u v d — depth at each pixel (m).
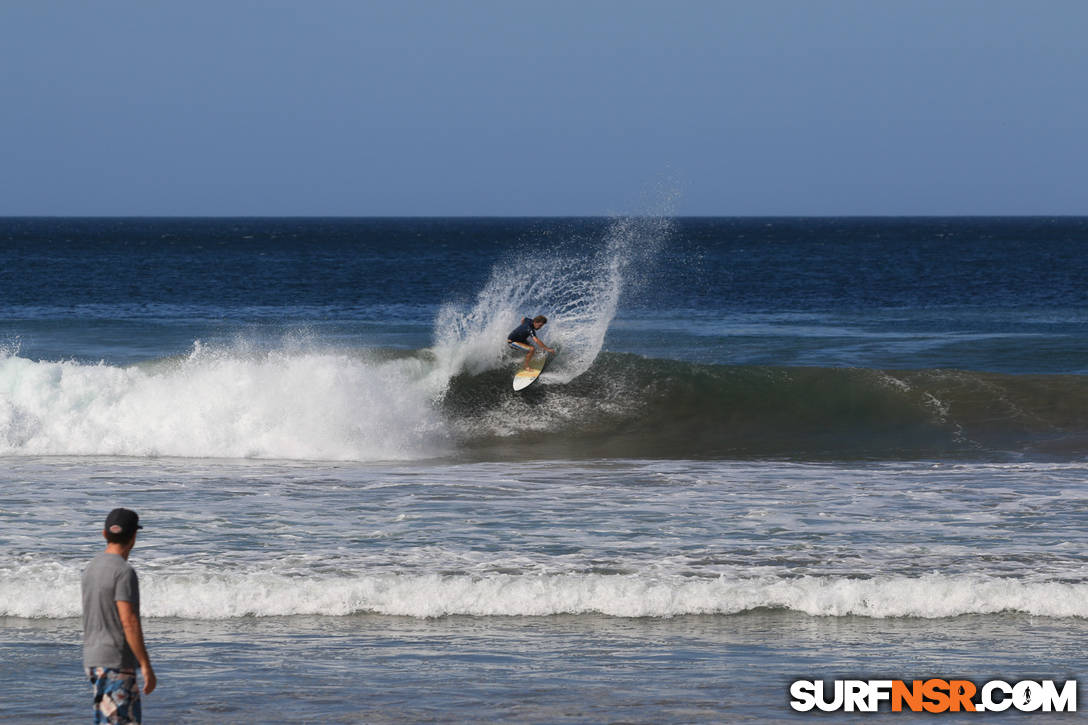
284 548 42.69
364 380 71.94
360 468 61.84
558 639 34.34
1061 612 37.00
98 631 22.17
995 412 74.06
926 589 37.69
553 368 79.56
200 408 67.94
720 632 35.22
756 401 76.56
